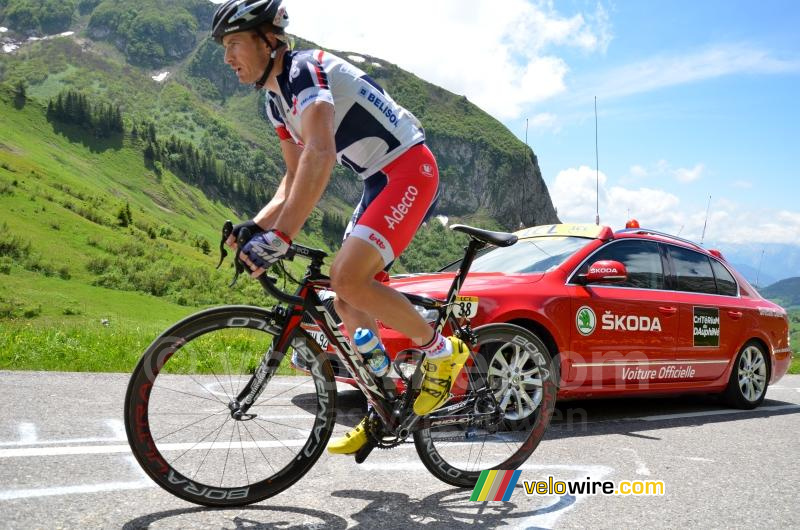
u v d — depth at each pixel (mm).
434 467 2926
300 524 2404
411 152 2699
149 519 2330
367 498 2771
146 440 2377
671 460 3748
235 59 2514
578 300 4762
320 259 2551
